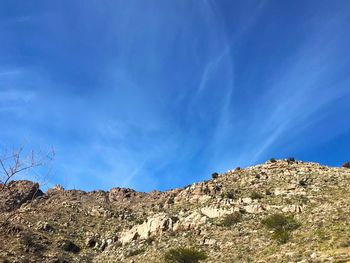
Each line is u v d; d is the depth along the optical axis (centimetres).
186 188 10131
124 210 11062
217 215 7381
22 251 7312
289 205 6906
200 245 6194
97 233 9375
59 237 8788
